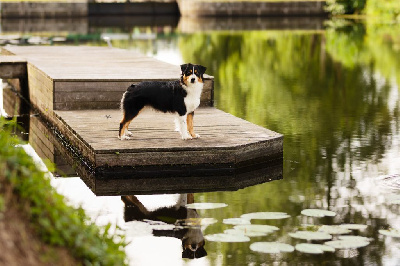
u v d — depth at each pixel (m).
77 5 32.50
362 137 8.12
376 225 5.00
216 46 19.67
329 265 4.28
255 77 13.75
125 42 20.36
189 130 6.71
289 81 13.13
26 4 31.78
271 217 5.07
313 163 6.93
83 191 5.98
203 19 31.98
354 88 12.11
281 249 4.44
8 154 3.63
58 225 3.29
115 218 5.18
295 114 9.65
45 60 10.99
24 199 3.33
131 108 6.57
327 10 32.91
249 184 6.23
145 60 11.34
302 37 22.14
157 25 28.17
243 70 14.86
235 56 17.47
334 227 4.90
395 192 5.91
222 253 4.48
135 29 25.88
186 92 6.50
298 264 4.30
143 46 19.22
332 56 17.31
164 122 7.49
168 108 6.58
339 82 12.92
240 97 11.20
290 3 32.88
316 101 10.77
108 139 6.64
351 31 24.41
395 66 15.20
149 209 5.45
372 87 12.20
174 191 6.01
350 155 7.25
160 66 10.38
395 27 26.14
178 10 34.69
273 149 6.89
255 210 5.43
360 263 4.29
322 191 5.96
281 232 4.80
